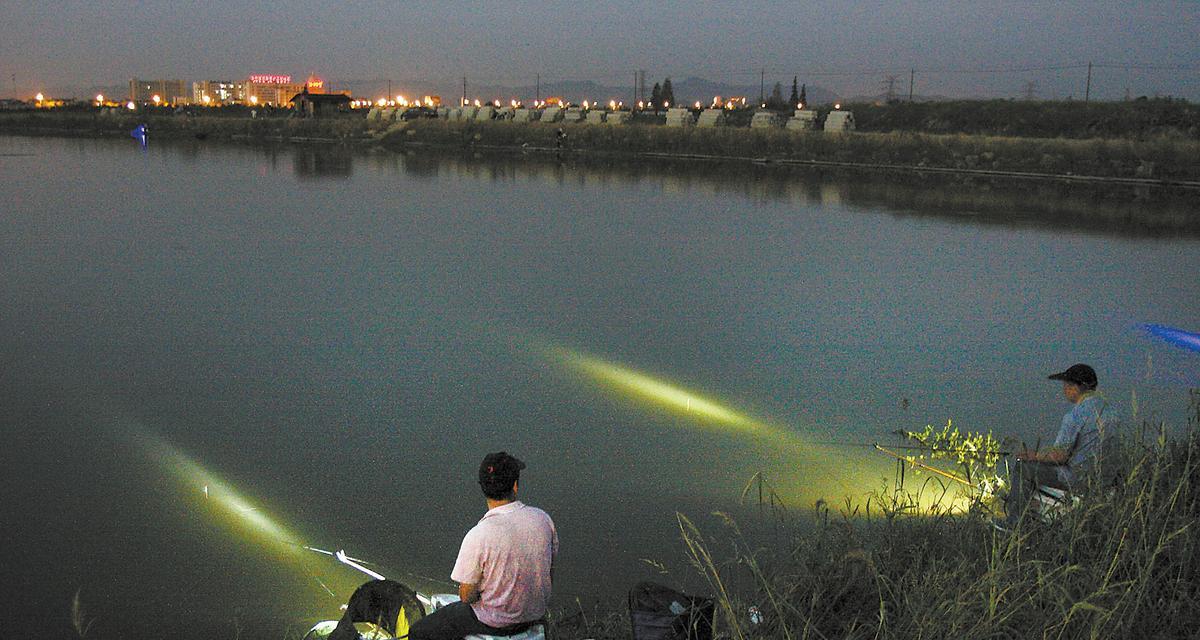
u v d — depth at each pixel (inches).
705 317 598.2
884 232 1045.8
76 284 661.3
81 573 249.9
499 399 415.5
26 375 438.6
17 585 243.0
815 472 324.8
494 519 154.0
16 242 845.2
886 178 1839.3
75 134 3233.3
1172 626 143.6
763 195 1473.9
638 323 576.4
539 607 157.2
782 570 192.2
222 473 324.2
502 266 775.7
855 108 3206.2
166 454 341.1
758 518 282.2
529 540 153.7
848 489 305.1
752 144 2433.6
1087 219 1199.6
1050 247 948.0
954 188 1635.1
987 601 147.6
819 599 167.3
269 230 961.5
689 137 2524.6
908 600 153.0
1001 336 555.5
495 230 1000.2
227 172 1721.2
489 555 151.4
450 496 307.4
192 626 223.3
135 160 1993.1
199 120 3388.3
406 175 1736.0
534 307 618.8
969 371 473.7
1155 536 166.2
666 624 157.6
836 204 1347.2
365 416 388.8
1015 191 1582.2
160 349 490.0
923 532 200.5
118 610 230.8
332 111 3882.9
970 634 139.4
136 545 267.1
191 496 303.9
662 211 1222.9
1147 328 582.6
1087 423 220.5
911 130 2918.3
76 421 376.2
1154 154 1859.0
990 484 262.7
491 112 3454.7
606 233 995.3
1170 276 784.9
